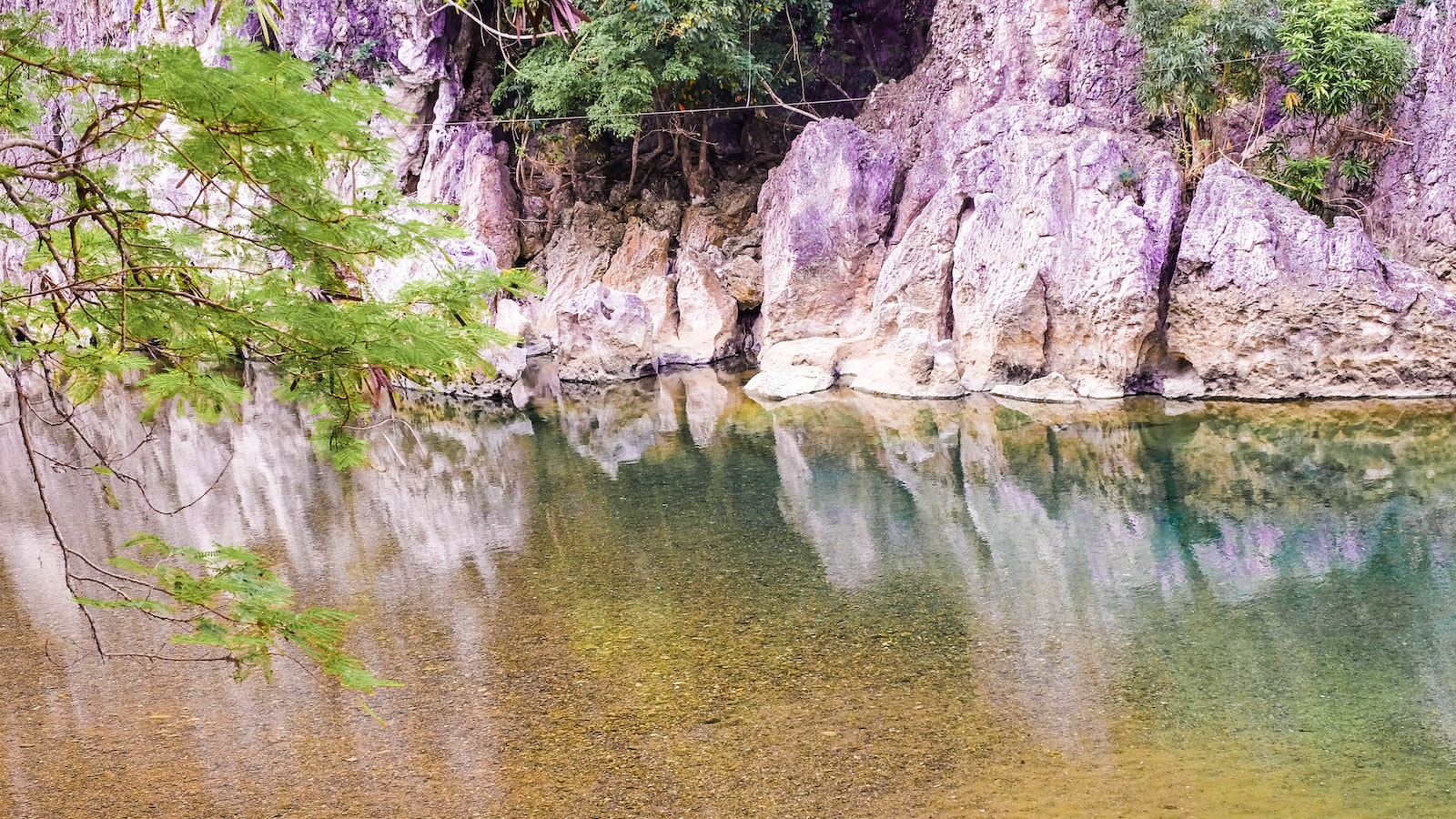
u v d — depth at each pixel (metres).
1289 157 21.77
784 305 26.02
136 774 8.41
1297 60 20.55
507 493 16.97
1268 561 12.41
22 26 3.49
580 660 10.44
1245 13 20.47
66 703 9.77
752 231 29.73
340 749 8.77
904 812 7.49
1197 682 9.46
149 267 3.93
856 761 8.26
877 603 11.74
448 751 8.69
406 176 33.00
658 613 11.63
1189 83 21.28
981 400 21.84
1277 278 19.69
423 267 21.64
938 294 23.97
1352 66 19.84
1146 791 7.61
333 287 4.25
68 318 4.32
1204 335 20.48
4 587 13.12
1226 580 11.95
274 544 14.72
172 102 3.39
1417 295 19.05
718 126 33.44
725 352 28.84
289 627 4.05
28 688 10.12
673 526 14.94
